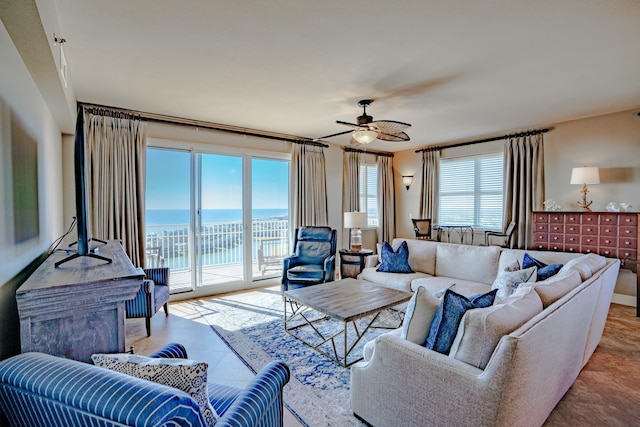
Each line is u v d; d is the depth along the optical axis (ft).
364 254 15.34
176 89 10.61
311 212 18.24
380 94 11.18
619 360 8.70
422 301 5.52
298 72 9.30
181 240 16.08
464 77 9.72
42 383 2.75
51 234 9.05
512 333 4.24
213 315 12.34
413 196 21.88
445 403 4.67
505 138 17.02
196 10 6.32
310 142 18.28
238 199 16.38
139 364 3.20
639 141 13.17
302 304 9.41
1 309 4.77
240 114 13.58
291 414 6.46
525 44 7.75
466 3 6.14
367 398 5.94
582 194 14.66
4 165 4.99
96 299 4.46
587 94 11.34
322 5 6.20
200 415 2.51
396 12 6.43
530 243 16.11
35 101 7.13
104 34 7.16
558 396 6.23
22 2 4.32
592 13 6.47
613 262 9.42
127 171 12.63
